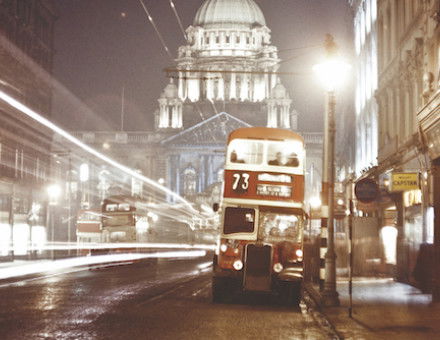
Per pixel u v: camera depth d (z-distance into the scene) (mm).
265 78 147500
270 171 21953
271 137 22188
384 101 38375
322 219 23719
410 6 31219
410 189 27688
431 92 26016
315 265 32000
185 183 133500
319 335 14141
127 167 134625
